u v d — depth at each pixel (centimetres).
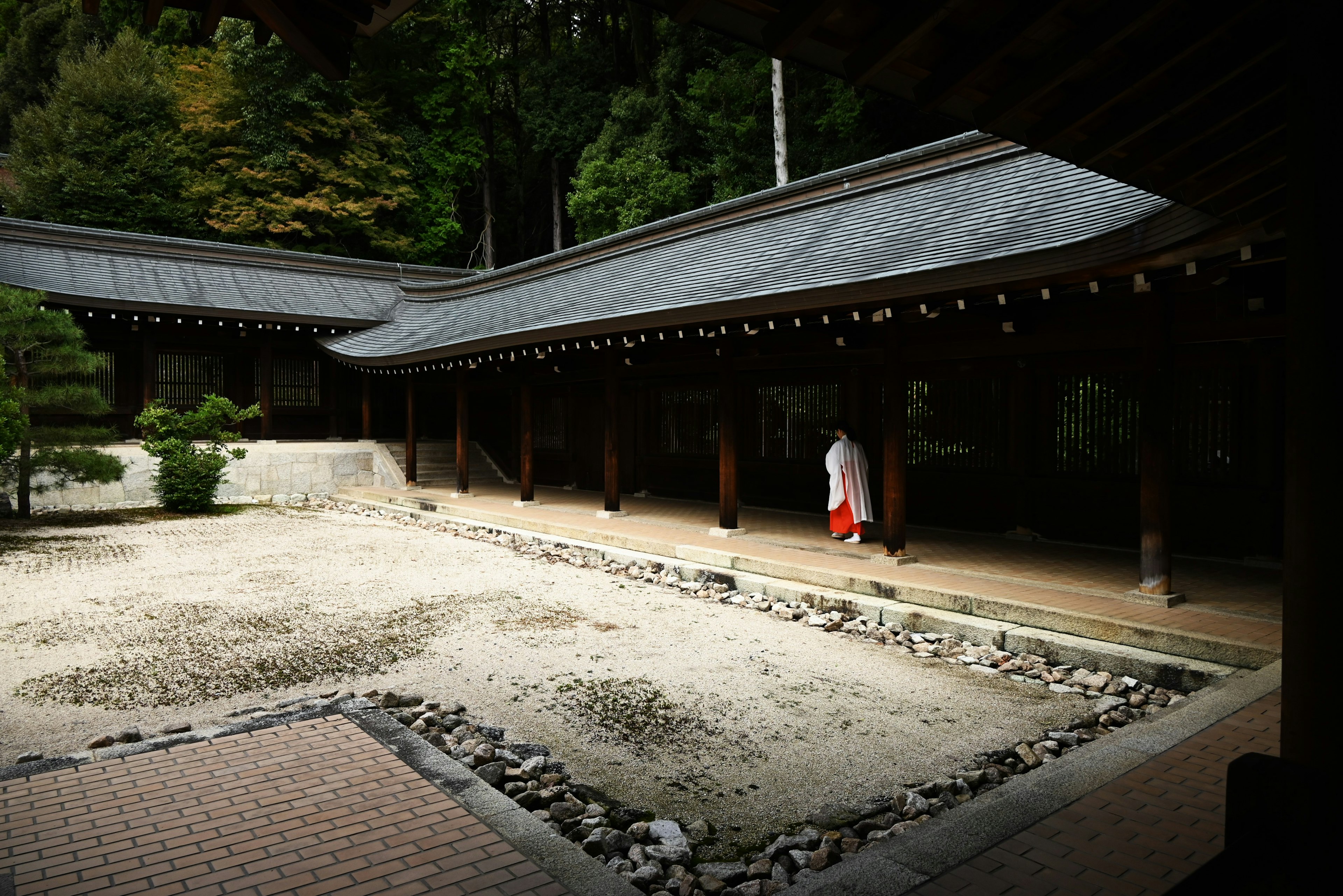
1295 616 215
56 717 492
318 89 2880
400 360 1666
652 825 364
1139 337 695
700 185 2716
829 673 599
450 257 3553
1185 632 573
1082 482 943
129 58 2995
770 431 1316
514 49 3628
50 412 1706
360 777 375
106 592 846
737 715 510
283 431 2069
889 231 945
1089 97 292
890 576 775
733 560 905
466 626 726
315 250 3041
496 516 1323
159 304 1730
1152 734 409
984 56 258
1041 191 815
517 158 3781
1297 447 212
